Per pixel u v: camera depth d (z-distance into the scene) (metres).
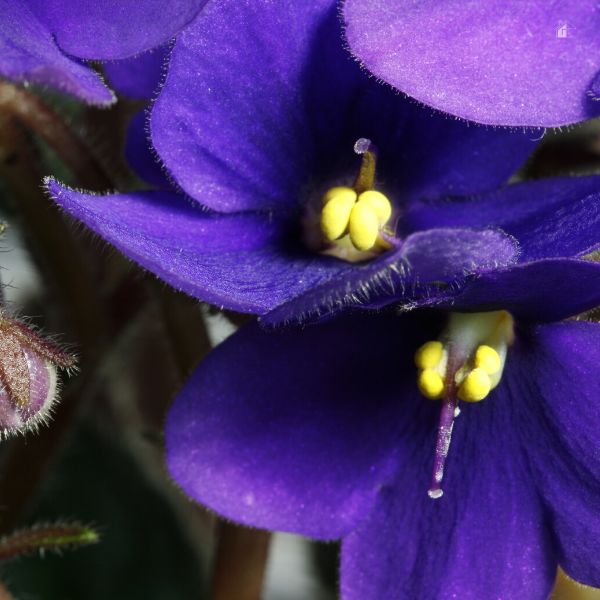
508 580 0.20
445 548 0.21
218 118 0.20
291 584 0.25
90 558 0.24
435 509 0.21
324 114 0.20
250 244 0.20
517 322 0.20
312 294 0.19
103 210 0.20
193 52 0.20
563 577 0.22
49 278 0.23
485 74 0.20
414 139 0.21
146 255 0.19
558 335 0.20
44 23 0.20
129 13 0.19
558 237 0.20
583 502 0.20
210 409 0.20
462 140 0.21
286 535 0.24
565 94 0.20
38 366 0.20
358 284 0.19
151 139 0.20
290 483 0.20
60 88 0.20
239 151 0.20
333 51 0.20
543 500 0.20
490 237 0.19
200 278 0.19
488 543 0.20
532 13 0.20
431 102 0.20
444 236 0.19
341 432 0.20
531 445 0.20
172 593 0.24
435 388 0.20
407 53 0.20
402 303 0.20
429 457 0.21
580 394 0.20
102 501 0.24
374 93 0.20
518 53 0.20
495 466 0.20
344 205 0.20
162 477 0.24
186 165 0.20
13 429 0.20
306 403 0.20
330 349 0.20
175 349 0.22
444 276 0.19
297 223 0.21
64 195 0.19
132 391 0.24
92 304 0.23
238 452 0.20
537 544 0.20
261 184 0.20
